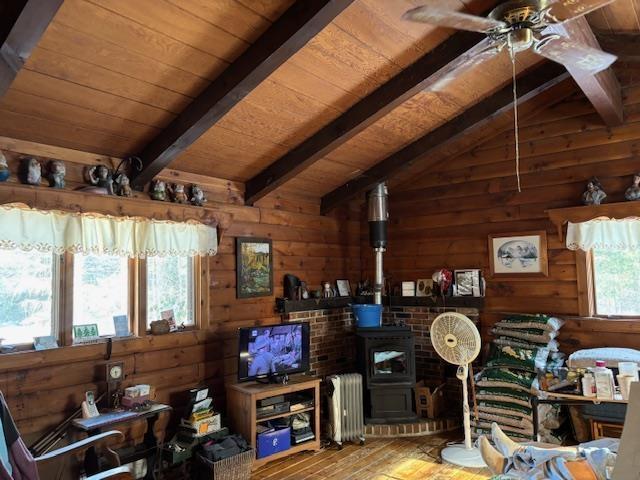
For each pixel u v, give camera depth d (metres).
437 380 5.04
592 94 3.57
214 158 3.83
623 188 4.11
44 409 2.98
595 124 4.27
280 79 3.10
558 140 4.48
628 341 4.00
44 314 3.08
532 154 4.62
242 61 2.68
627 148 4.10
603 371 3.12
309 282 5.07
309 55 2.93
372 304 5.12
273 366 4.02
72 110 2.82
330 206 5.21
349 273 5.64
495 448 2.53
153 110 2.99
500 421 4.04
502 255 4.75
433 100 3.84
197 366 3.90
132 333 3.53
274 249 4.70
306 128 3.74
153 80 2.75
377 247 5.14
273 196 4.74
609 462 1.95
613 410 3.49
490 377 4.16
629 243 4.02
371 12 2.69
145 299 3.59
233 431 3.79
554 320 4.21
